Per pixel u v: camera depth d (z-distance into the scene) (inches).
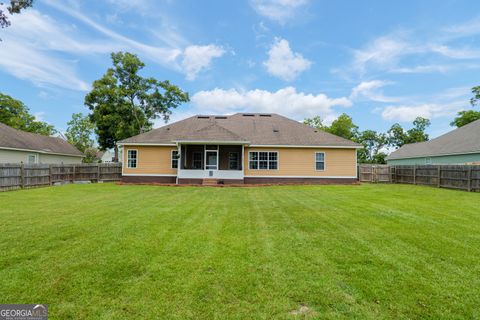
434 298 106.7
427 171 623.5
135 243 170.9
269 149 695.1
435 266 137.3
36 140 979.3
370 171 762.8
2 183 482.9
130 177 688.4
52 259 143.9
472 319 93.3
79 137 1742.1
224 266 136.3
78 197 394.6
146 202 344.5
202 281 120.1
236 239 181.5
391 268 134.8
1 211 276.2
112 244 168.9
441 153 817.5
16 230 200.1
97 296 107.4
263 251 158.2
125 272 129.0
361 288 114.4
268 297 107.2
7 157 764.6
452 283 119.0
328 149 698.8
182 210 286.4
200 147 702.5
